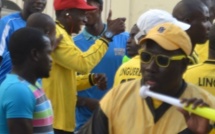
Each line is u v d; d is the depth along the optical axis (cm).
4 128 570
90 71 801
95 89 834
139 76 612
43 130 578
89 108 820
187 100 413
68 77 743
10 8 1128
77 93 834
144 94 436
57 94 738
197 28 624
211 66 549
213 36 565
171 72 443
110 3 1321
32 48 586
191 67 555
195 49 685
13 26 827
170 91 449
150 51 443
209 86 546
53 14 1300
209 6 795
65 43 730
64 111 743
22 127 564
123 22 759
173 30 442
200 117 425
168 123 442
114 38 850
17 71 586
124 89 456
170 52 441
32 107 571
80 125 824
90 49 744
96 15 855
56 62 732
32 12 838
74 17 760
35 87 580
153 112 445
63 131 743
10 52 589
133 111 449
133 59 624
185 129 438
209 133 443
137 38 605
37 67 589
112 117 452
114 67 845
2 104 570
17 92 566
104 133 454
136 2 1338
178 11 632
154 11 597
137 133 444
